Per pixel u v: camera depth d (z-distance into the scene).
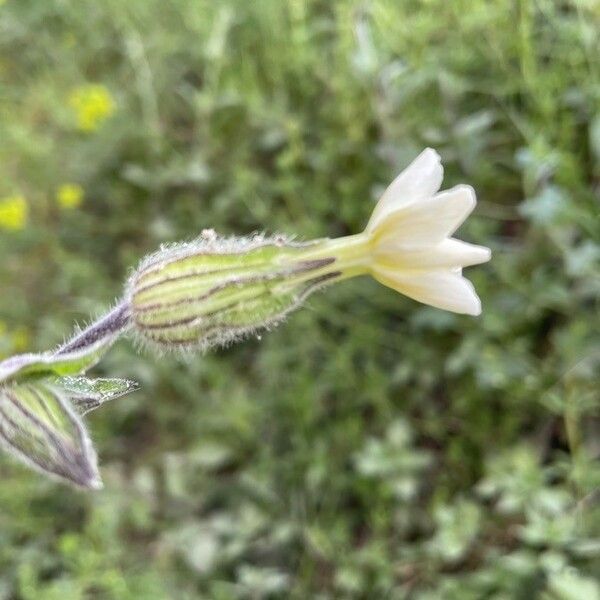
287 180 0.18
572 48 0.16
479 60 0.17
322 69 0.19
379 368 0.18
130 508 0.18
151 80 0.22
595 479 0.14
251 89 0.20
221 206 0.20
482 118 0.17
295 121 0.19
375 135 0.19
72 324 0.21
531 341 0.17
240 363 0.19
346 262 0.10
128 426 0.20
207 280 0.10
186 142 0.22
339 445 0.17
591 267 0.15
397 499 0.16
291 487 0.17
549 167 0.16
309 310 0.18
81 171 0.22
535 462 0.15
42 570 0.17
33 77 0.25
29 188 0.23
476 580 0.14
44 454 0.09
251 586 0.16
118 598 0.16
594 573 0.14
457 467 0.17
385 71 0.17
